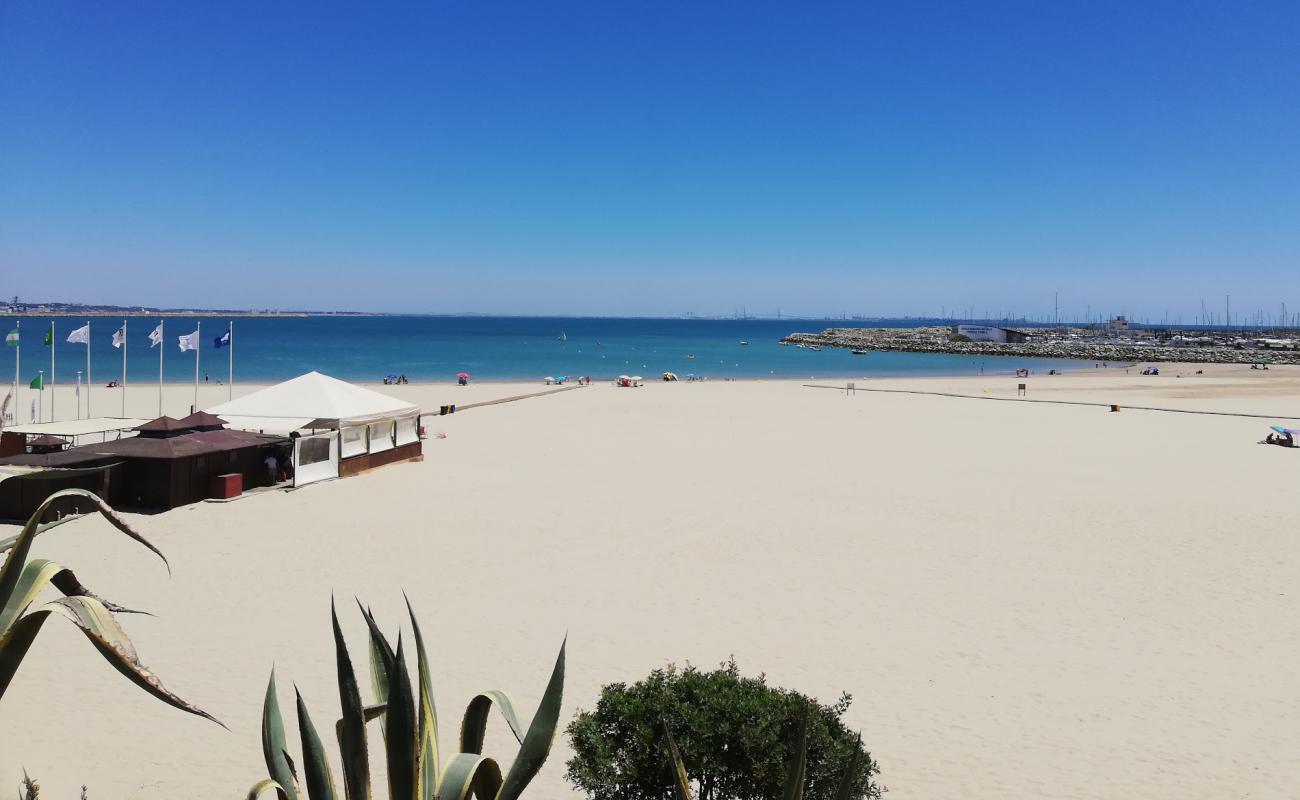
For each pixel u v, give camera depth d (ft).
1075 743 32.50
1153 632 44.70
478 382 231.09
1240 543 62.85
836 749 20.27
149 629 42.24
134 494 69.56
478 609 46.70
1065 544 62.23
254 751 30.48
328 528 63.62
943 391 213.87
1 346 345.31
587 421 138.10
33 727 31.55
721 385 229.25
